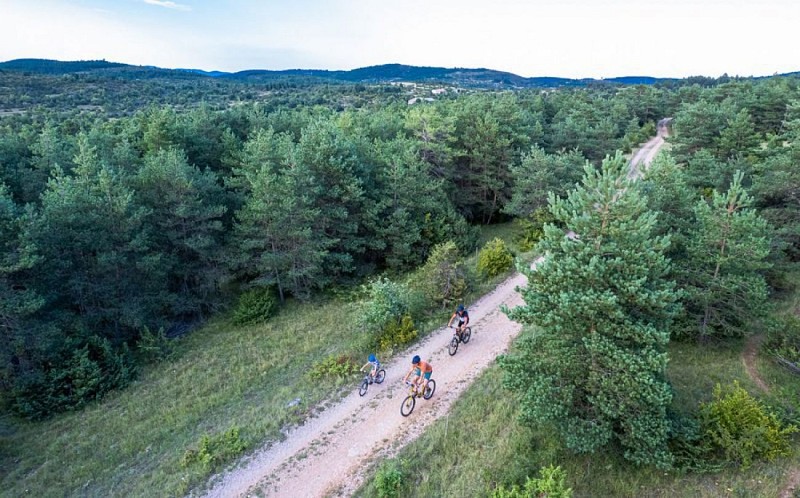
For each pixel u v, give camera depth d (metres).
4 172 31.48
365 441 16.06
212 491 14.48
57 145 35.31
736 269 16.55
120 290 28.20
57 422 20.75
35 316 23.50
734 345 17.89
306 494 14.04
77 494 16.06
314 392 19.53
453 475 13.67
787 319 17.11
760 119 55.56
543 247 13.72
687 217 18.77
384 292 23.44
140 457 17.70
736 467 12.03
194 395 21.97
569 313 12.05
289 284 32.84
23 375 21.75
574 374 12.70
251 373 23.36
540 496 10.72
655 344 12.30
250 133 46.25
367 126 51.03
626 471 12.58
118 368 24.02
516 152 45.22
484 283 28.53
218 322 31.52
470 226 42.56
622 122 75.25
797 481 11.33
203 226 31.20
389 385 19.23
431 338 22.66
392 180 36.31
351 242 34.94
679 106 86.38
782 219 23.75
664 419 11.85
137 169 34.91
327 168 33.50
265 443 16.48
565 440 12.75
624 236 12.12
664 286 12.60
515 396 16.31
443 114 54.56
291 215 30.91
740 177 15.74
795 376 15.64
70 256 25.91
